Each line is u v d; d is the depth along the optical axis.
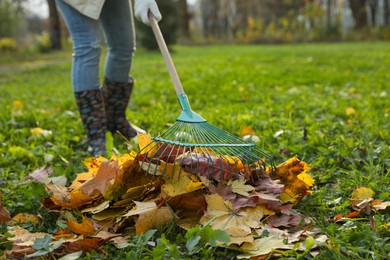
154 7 1.96
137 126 2.83
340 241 1.30
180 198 1.44
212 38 23.27
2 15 18.25
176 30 12.82
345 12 32.16
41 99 4.29
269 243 1.27
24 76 7.48
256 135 2.49
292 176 1.62
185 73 6.28
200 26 42.44
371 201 1.59
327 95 3.97
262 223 1.41
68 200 1.59
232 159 1.57
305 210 1.58
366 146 2.16
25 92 5.01
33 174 1.97
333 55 9.45
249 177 1.57
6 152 2.34
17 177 1.98
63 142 2.45
